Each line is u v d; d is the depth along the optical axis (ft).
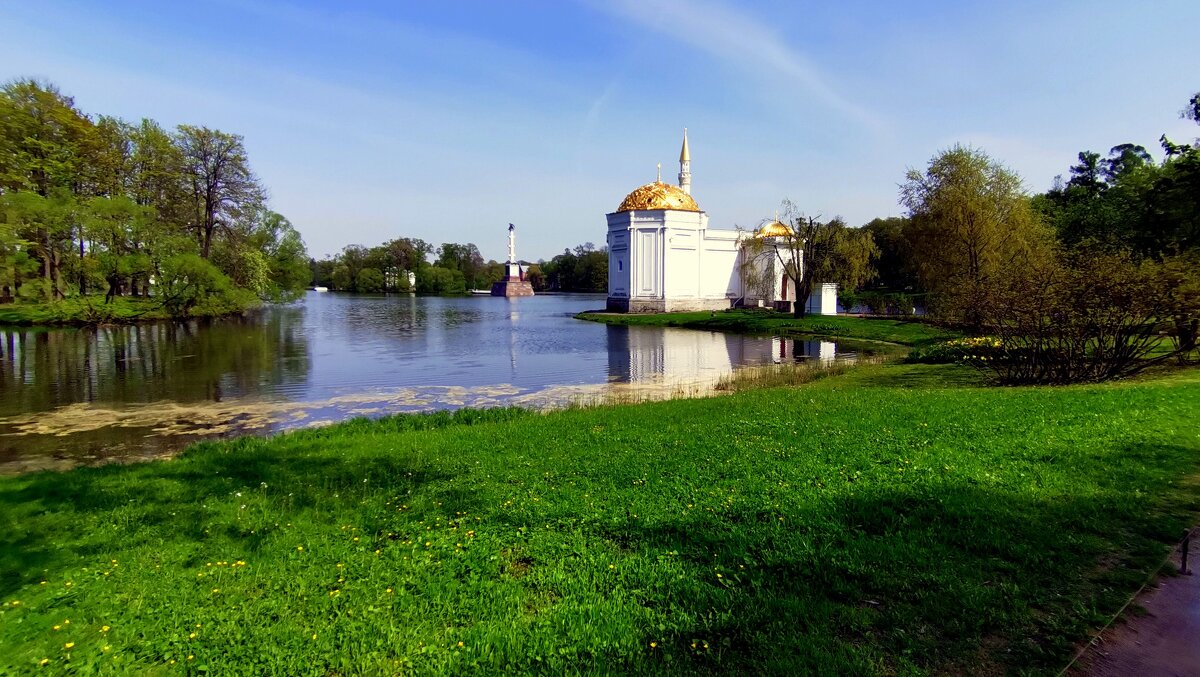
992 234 101.40
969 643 12.70
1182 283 43.70
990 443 26.78
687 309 220.64
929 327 113.70
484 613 14.88
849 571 15.72
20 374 76.33
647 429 35.94
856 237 169.48
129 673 13.34
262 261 187.21
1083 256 50.16
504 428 39.58
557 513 21.21
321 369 83.51
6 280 123.24
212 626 14.99
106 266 134.62
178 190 171.22
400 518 21.94
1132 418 30.01
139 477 29.81
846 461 25.31
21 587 17.60
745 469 24.99
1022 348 51.57
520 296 424.05
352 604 15.76
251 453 34.91
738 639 13.34
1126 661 11.68
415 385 71.31
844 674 11.90
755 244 204.74
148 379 73.36
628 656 12.86
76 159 145.89
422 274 471.62
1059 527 17.67
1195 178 72.08
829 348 109.70
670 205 218.38
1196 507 18.76
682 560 17.11
